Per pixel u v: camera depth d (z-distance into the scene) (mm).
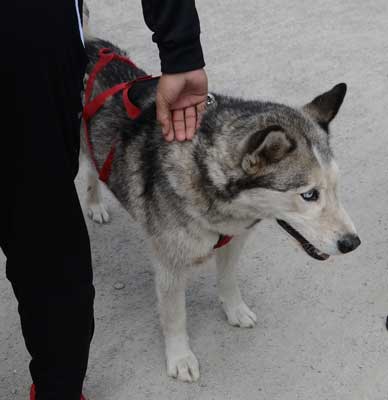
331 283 1674
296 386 1462
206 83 1261
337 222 1296
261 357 1521
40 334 1224
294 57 2453
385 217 1838
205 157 1294
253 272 1706
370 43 2527
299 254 1742
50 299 1188
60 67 1047
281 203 1285
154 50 2467
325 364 1501
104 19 2654
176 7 1159
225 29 2613
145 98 1435
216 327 1585
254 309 1621
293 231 1354
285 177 1260
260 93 2281
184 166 1312
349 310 1611
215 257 1573
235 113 1335
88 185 1794
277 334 1566
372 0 2799
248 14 2707
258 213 1322
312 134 1304
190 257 1390
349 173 1974
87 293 1212
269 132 1215
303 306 1625
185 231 1349
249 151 1234
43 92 1034
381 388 1450
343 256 1729
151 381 1479
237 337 1562
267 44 2521
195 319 1604
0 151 1067
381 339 1547
